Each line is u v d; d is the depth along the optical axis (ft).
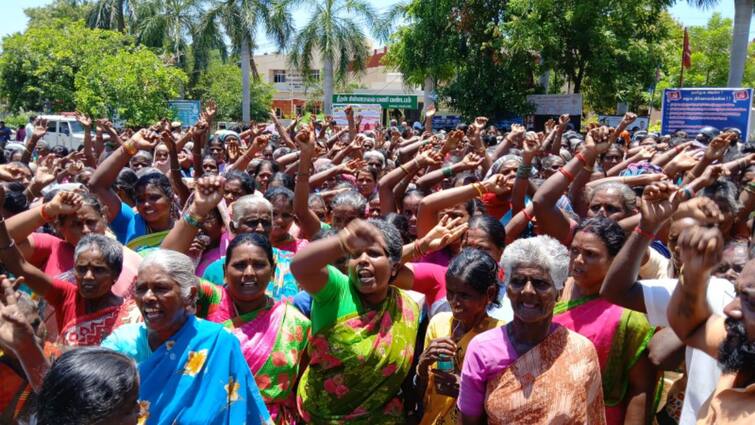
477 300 10.19
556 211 13.98
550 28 73.82
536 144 16.94
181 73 71.00
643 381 9.97
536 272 8.44
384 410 10.82
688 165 16.53
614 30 77.00
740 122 48.49
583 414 8.25
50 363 8.39
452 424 10.28
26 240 13.64
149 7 118.32
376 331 10.53
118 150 17.03
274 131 52.08
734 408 6.69
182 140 25.04
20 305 9.05
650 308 8.84
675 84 124.47
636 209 14.84
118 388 6.55
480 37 80.94
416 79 89.61
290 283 14.12
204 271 14.16
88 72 69.82
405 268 12.40
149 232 17.15
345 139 38.50
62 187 16.19
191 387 9.12
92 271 11.07
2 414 9.05
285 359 11.02
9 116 102.06
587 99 89.86
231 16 100.73
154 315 9.16
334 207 14.93
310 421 11.01
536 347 8.54
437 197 14.43
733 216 13.14
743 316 6.57
